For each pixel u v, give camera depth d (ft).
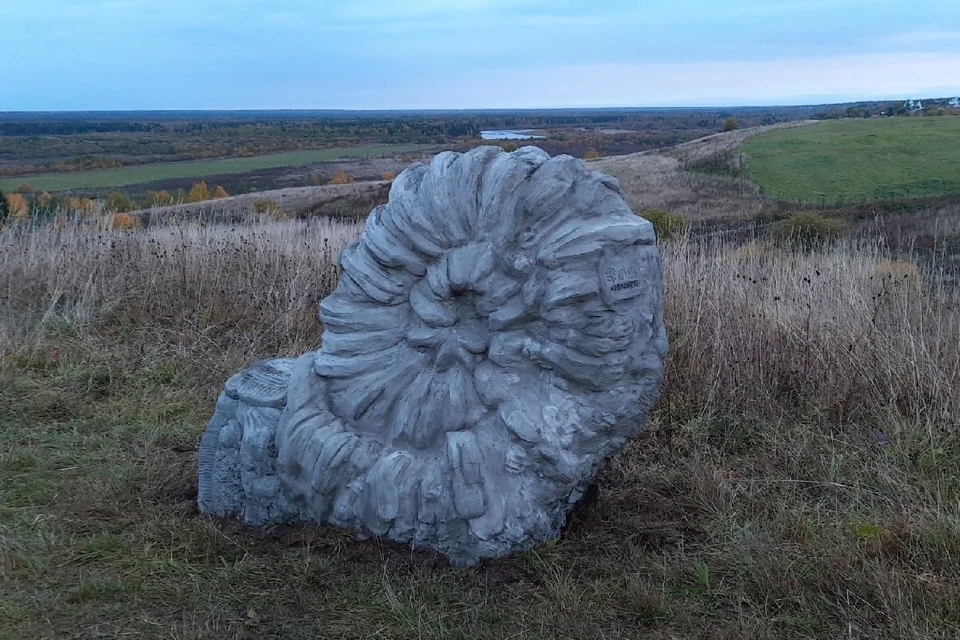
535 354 11.39
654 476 14.73
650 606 10.53
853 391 17.15
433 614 10.28
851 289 19.04
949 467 14.34
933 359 17.12
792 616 10.52
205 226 31.53
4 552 11.61
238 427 12.78
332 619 10.29
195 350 22.68
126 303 25.57
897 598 10.53
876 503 13.43
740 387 17.76
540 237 11.35
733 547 12.09
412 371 11.82
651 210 34.53
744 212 57.26
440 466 11.35
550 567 11.16
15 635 9.87
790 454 15.21
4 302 25.59
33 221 31.32
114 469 15.02
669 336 18.99
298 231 31.19
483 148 12.04
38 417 17.94
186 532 12.37
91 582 10.89
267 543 12.03
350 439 11.78
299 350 21.99
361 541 11.84
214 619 10.23
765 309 19.04
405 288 11.96
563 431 11.24
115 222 35.42
